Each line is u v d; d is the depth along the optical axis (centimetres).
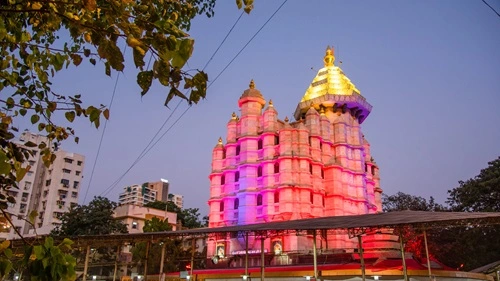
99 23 397
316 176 5053
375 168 6384
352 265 3338
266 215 4750
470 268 4969
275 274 3475
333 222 2619
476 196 5288
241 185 5084
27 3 434
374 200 6022
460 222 2300
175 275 4009
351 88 6019
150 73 378
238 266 4262
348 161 5466
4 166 349
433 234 5109
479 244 4994
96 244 3177
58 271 379
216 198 5338
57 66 497
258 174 5106
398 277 3038
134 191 15538
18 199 8962
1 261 380
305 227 2452
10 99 524
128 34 372
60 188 9256
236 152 5416
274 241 4497
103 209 6141
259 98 5509
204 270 4000
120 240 3062
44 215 8938
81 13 443
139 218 7125
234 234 3039
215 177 5453
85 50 450
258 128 5378
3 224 410
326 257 3866
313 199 4916
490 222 2255
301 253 4084
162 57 366
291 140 5050
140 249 4803
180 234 2755
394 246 3822
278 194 4859
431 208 6034
